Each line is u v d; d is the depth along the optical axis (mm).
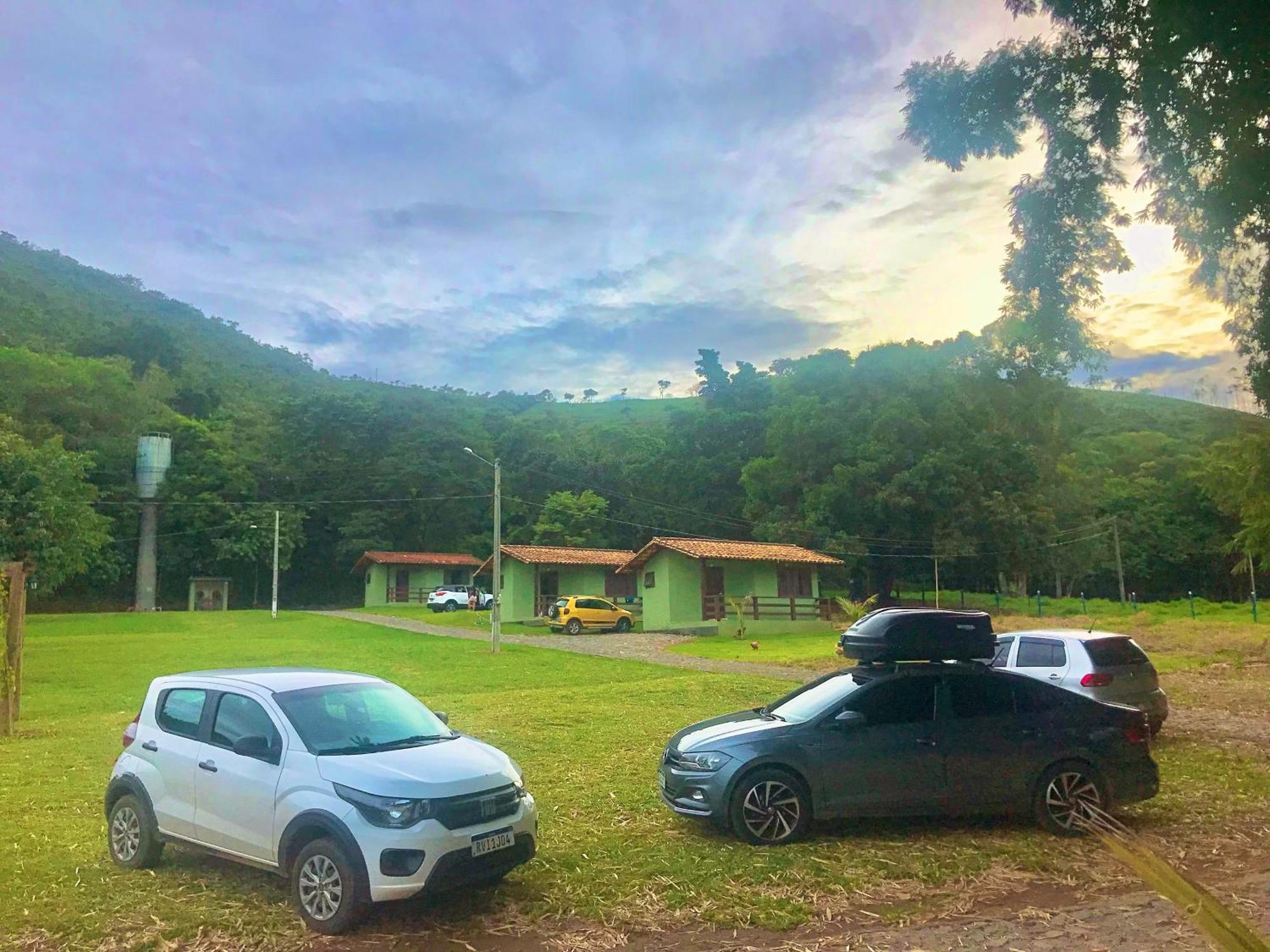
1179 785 10125
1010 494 48906
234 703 7035
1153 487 72375
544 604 47531
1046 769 8016
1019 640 12664
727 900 6328
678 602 39906
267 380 111812
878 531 51312
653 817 8664
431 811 5965
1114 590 73062
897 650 8367
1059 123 8148
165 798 7016
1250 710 16469
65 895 6543
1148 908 6168
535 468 78438
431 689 20438
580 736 13164
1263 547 17969
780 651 30062
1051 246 8531
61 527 44031
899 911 6160
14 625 14781
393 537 74500
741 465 64812
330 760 6289
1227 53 6727
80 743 13555
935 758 7926
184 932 5855
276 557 48594
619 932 5855
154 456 64250
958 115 8359
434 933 5879
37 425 62188
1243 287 8227
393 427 76312
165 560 66312
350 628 39625
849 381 53469
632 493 75125
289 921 6062
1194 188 7754
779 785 7754
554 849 7609
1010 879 6809
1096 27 7527
